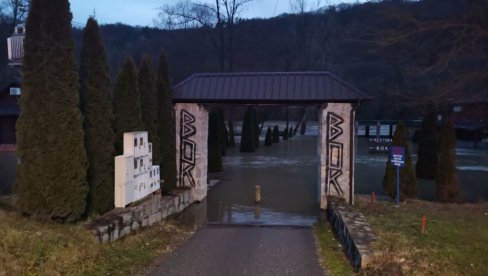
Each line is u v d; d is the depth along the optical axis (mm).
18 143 7551
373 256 6504
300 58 60844
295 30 62562
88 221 8398
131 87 10953
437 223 9039
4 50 43094
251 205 14891
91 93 9305
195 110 14852
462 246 7094
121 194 9609
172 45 50719
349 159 13641
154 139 12438
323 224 11734
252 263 7871
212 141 23938
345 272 7027
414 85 28672
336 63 58344
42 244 6273
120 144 10680
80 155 7883
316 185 19359
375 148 36219
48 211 7527
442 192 14570
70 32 7855
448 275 5801
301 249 9008
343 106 13664
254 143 38375
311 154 34875
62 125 7633
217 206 14672
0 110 29953
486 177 22641
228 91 14391
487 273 5855
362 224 8664
